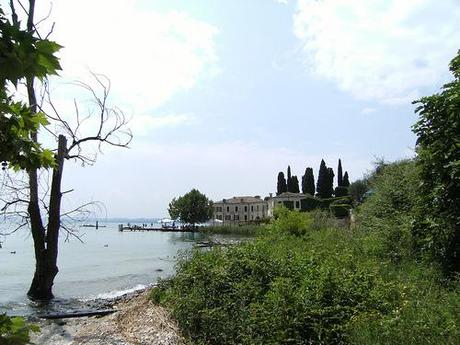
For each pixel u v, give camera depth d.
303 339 8.16
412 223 11.80
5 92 2.40
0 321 2.58
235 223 110.50
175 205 113.56
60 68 2.26
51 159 3.34
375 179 23.31
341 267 11.19
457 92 9.64
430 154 10.76
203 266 12.66
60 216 16.78
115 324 11.35
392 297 9.03
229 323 9.30
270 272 11.23
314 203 84.06
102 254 41.69
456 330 6.64
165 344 9.44
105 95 21.59
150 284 21.72
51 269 16.58
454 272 10.02
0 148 2.98
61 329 11.26
